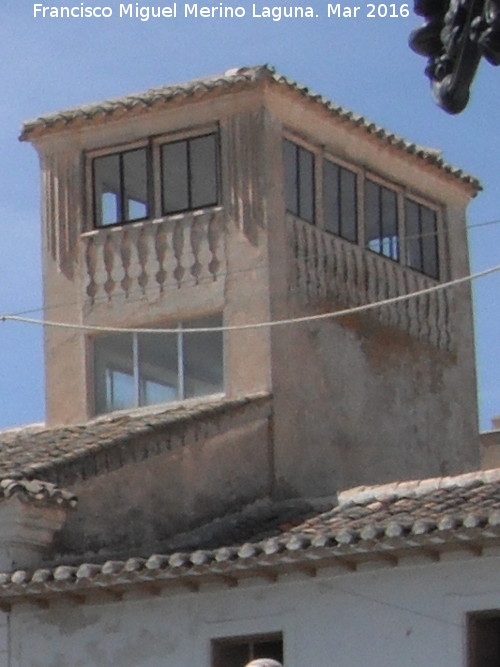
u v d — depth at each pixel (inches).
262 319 2107.5
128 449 1881.2
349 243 2229.3
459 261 2381.9
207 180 2164.1
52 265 2241.6
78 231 2231.8
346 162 2236.7
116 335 2197.3
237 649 1684.3
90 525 1817.2
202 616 1679.4
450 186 2378.2
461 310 2378.2
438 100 568.4
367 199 2265.0
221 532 1943.9
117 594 1702.8
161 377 2160.4
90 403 2191.2
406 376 2278.5
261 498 2033.7
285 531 1868.8
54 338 2231.8
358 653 1606.8
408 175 2320.4
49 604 1740.9
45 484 1758.1
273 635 1657.2
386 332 2260.1
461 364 2367.1
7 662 1749.5
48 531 1759.4
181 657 1679.4
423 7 572.1
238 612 1664.6
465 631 1561.3
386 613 1599.4
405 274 2301.9
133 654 1702.8
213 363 2132.1
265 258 2118.6
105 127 2219.5
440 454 2308.1
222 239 2146.9
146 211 2197.3
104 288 2203.5
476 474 1811.0
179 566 1617.9
